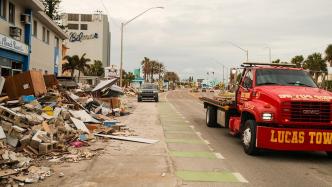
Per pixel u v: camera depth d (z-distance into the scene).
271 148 10.73
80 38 150.25
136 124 19.59
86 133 14.10
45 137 11.14
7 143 10.52
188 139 14.66
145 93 46.38
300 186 8.10
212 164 10.09
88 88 33.47
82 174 8.68
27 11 29.59
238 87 14.19
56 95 19.80
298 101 10.62
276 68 13.12
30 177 8.15
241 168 9.71
